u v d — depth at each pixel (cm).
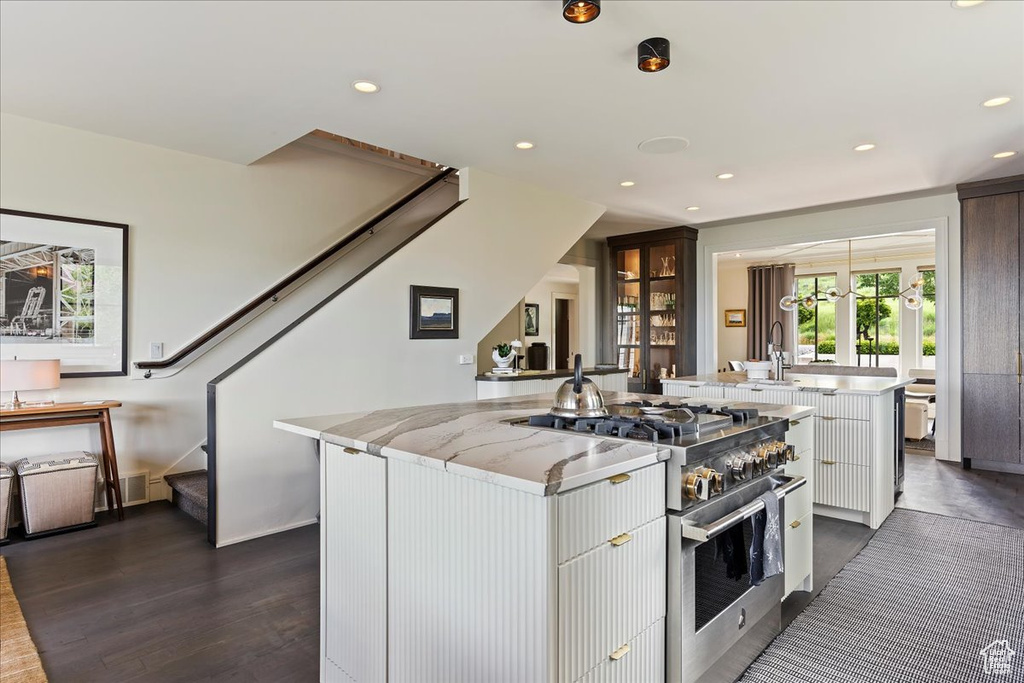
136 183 379
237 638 218
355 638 180
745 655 198
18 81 281
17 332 337
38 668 195
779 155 400
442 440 172
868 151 391
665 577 163
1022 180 464
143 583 266
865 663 201
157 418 396
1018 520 362
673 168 430
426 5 213
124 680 189
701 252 694
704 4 213
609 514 141
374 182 517
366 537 176
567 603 129
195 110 320
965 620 232
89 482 341
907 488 439
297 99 303
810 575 259
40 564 288
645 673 155
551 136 361
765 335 976
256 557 300
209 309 415
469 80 279
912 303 694
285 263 456
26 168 338
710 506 174
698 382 432
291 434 350
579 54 253
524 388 462
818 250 865
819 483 370
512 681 131
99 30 232
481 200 448
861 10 218
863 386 370
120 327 375
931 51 251
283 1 211
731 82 282
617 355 741
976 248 495
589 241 752
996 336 489
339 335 372
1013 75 276
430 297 418
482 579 139
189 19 223
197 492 356
